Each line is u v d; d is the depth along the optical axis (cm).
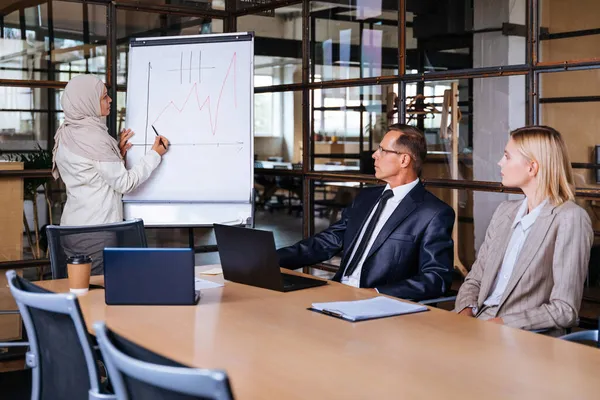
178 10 502
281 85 493
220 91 449
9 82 453
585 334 231
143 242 350
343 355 190
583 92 341
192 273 254
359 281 333
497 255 287
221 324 226
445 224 324
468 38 387
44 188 453
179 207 443
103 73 480
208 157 445
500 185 380
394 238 327
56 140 422
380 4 430
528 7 358
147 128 450
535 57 358
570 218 262
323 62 468
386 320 230
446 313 239
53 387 215
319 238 362
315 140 478
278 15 491
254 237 281
